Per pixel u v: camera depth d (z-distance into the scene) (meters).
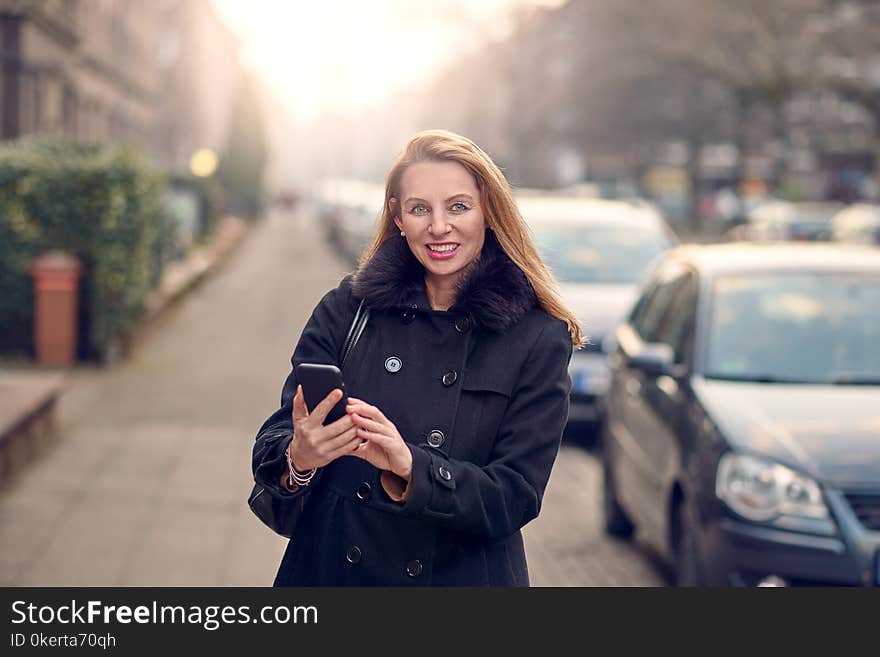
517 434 2.79
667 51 45.34
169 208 23.23
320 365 2.57
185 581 6.30
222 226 41.97
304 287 26.11
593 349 11.02
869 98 42.22
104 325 14.02
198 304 21.61
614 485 7.63
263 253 39.97
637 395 7.22
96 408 11.45
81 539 7.09
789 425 5.71
